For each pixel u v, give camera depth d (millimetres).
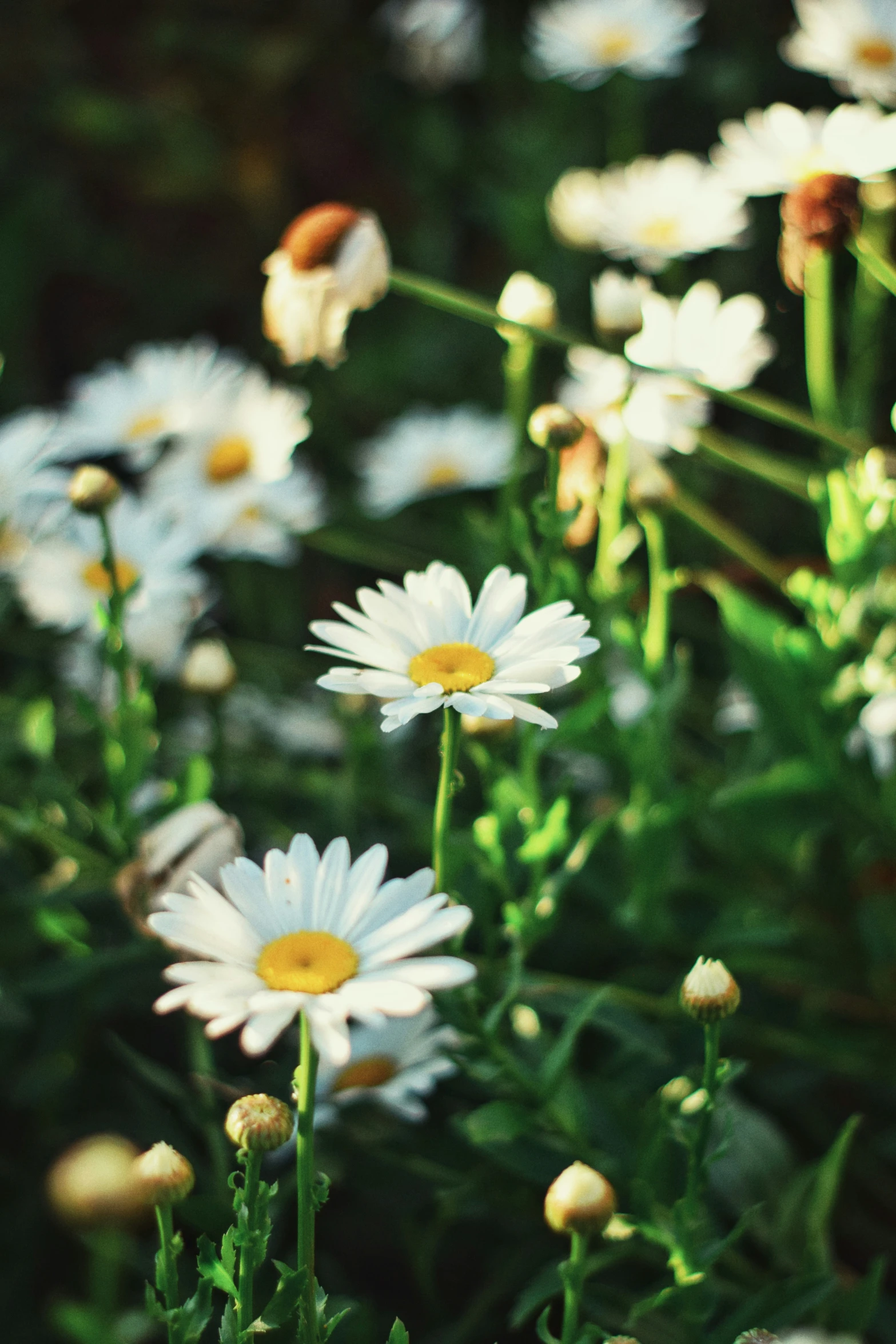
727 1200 719
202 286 1502
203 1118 725
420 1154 743
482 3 1432
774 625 774
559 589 721
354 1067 707
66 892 749
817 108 1179
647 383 802
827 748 773
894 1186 791
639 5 1059
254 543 911
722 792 778
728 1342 647
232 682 796
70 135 1516
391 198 1553
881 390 1055
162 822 722
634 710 845
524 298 797
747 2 1234
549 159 1271
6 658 1109
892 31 823
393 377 1342
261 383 944
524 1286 733
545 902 692
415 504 1209
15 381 1366
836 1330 665
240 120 1558
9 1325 756
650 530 754
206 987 563
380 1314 789
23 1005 781
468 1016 659
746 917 777
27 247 1452
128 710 737
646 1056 757
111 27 1627
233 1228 576
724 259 1160
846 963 814
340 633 610
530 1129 660
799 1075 790
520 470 795
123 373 970
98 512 715
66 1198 497
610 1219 579
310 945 569
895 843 784
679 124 1272
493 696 593
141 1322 562
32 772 890
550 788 831
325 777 857
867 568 764
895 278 773
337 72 1575
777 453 1140
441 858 617
